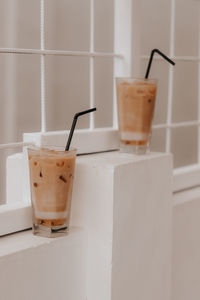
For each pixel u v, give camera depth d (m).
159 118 2.60
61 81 2.39
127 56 1.48
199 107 1.92
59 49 2.36
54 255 1.18
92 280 1.28
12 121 2.34
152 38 2.49
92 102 1.46
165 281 1.43
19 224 1.21
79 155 1.37
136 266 1.32
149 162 1.34
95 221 1.26
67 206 1.20
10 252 1.10
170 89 1.74
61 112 2.41
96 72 2.48
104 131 1.43
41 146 1.21
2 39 2.25
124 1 1.48
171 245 1.44
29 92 2.36
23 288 1.12
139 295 1.34
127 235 1.28
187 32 2.55
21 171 1.34
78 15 2.41
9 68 2.30
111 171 1.23
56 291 1.20
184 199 1.63
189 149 2.81
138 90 1.35
